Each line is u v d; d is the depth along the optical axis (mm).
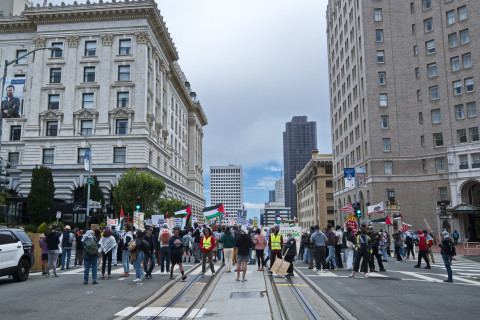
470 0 51375
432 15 54625
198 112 95125
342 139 70000
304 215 119250
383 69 56031
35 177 45094
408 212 52844
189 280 15125
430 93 53906
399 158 54000
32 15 51719
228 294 12125
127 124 49906
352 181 38250
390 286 14016
